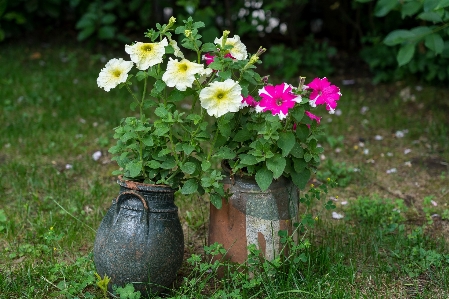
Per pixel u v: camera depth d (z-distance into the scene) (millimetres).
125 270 2707
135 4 7820
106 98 6188
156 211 2723
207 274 3113
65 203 3955
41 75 6754
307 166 2930
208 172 2912
